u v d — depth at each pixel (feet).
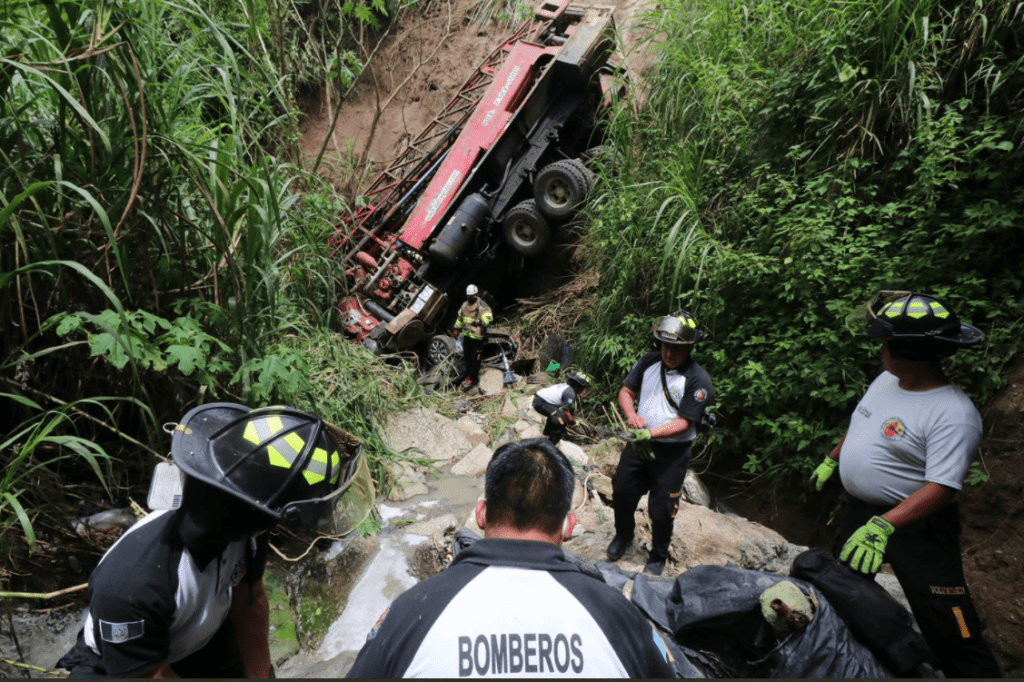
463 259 26.78
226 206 12.01
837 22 16.85
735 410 16.29
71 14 10.34
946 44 15.31
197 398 12.20
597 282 24.02
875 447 8.14
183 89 13.64
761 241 16.93
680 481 11.70
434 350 25.59
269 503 4.90
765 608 7.42
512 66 27.35
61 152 10.69
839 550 8.86
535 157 27.25
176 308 12.06
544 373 23.61
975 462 11.84
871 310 8.39
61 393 11.51
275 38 25.02
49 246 10.61
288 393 12.55
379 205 28.48
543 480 4.57
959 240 13.48
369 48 36.88
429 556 12.45
